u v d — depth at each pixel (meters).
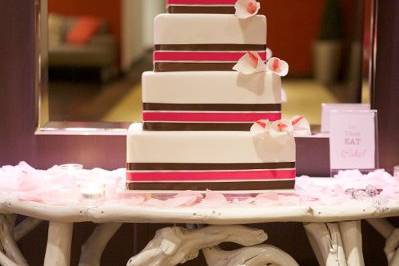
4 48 2.46
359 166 2.36
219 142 2.02
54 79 5.34
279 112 2.04
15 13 2.45
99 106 3.96
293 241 2.57
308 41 5.15
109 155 2.51
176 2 2.03
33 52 2.46
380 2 2.44
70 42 5.58
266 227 2.56
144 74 2.00
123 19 5.62
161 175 2.02
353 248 2.02
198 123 2.02
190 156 2.02
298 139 2.49
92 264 2.30
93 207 1.94
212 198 1.99
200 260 2.57
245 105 2.03
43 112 2.52
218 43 2.02
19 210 2.02
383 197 2.05
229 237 2.00
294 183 2.07
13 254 2.17
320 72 5.17
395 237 2.17
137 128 2.07
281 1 5.06
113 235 2.49
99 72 5.51
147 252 1.96
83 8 5.68
